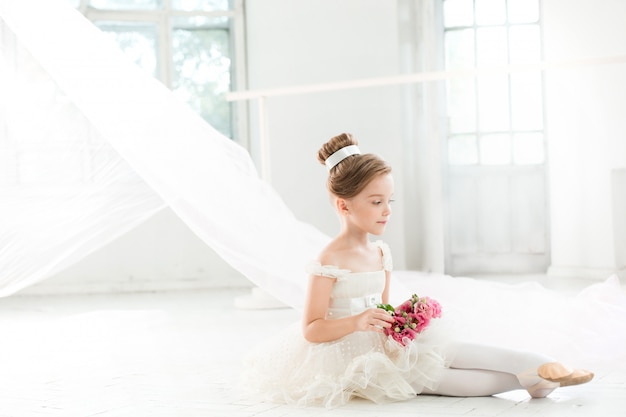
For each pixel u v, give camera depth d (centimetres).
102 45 249
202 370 268
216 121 602
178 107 259
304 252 287
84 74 244
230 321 401
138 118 250
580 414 184
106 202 263
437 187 567
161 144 253
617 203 523
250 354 226
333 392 202
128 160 248
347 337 210
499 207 580
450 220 587
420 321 206
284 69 589
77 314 457
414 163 593
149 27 588
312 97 588
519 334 245
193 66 598
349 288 212
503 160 579
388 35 580
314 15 585
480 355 204
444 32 587
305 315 211
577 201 551
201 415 199
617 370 233
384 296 229
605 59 361
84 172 260
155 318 423
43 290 570
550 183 567
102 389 240
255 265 273
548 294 286
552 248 570
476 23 579
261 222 277
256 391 220
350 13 582
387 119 583
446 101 588
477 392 204
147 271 584
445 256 585
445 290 314
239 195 272
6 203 254
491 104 579
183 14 590
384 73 581
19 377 267
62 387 246
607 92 529
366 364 201
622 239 522
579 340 247
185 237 588
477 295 292
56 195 258
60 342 349
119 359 298
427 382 207
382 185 213
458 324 221
